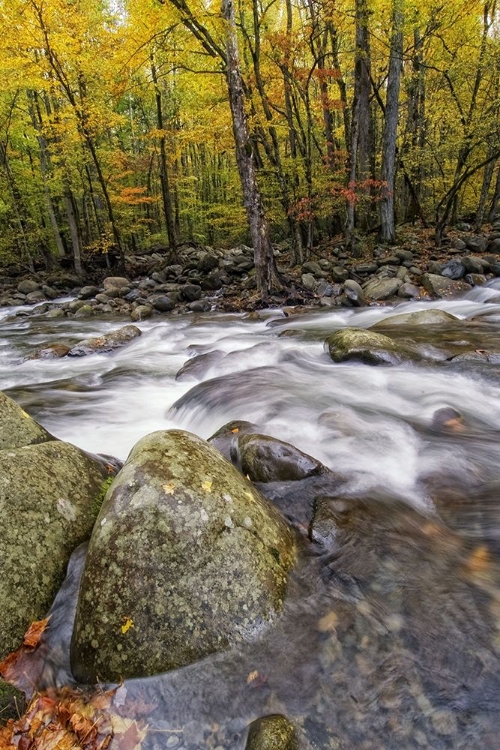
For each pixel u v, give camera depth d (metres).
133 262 24.61
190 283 17.56
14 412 3.47
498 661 2.14
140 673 2.15
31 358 9.19
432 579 2.65
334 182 16.11
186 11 12.35
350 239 17.70
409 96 20.91
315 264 15.88
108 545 2.38
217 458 2.97
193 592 2.29
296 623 2.35
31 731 1.95
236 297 14.77
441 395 5.57
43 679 2.18
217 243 33.50
